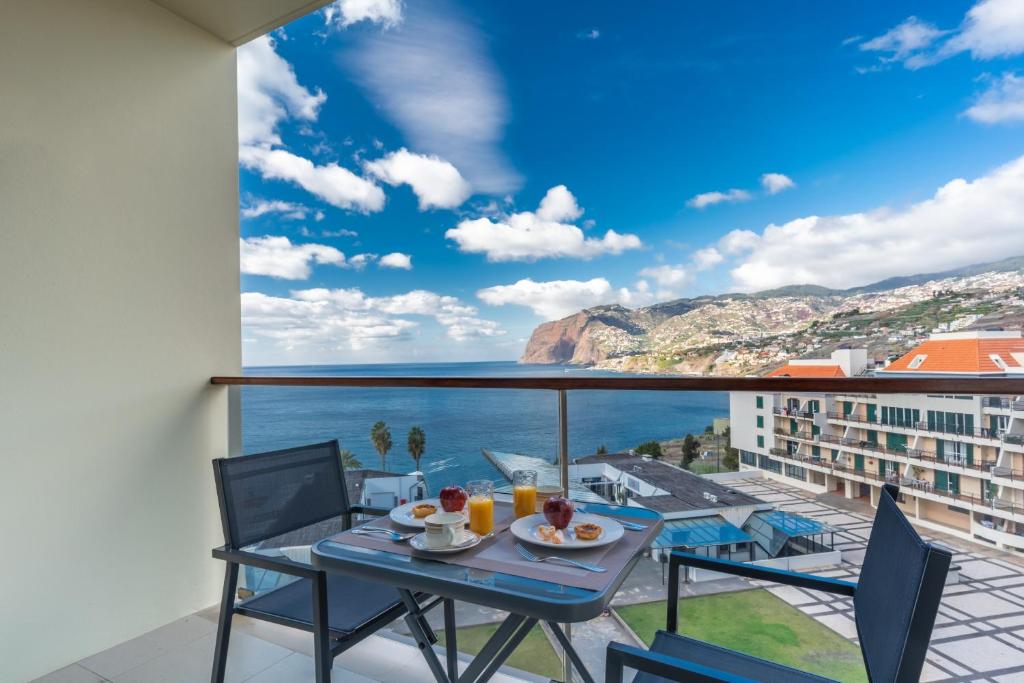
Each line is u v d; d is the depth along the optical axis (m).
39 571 1.89
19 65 1.88
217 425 2.48
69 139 2.00
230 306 2.58
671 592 1.29
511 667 1.77
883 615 0.86
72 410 1.99
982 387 1.24
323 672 1.30
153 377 2.25
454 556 1.08
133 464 2.17
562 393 1.68
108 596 2.07
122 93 2.18
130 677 1.87
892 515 0.95
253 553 1.44
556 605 0.87
